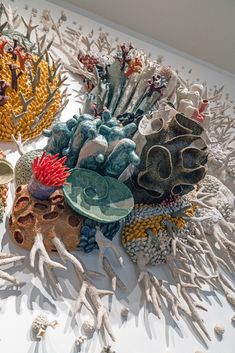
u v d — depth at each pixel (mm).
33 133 1543
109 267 1320
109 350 1148
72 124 1347
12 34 1718
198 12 2617
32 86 1540
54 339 1131
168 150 1355
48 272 1212
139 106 1723
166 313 1351
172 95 1794
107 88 1738
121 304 1294
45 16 2184
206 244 1585
